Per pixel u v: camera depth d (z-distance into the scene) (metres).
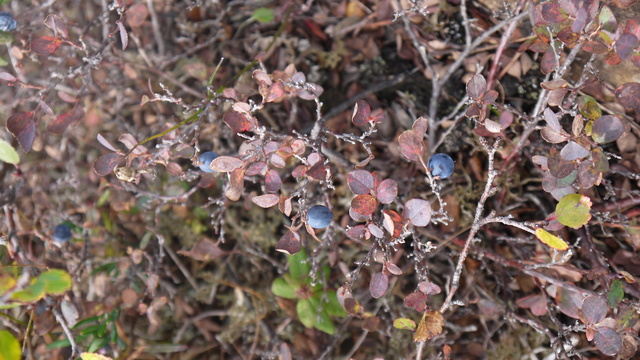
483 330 0.36
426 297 0.31
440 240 0.36
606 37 0.30
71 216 0.38
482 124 0.31
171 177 0.38
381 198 0.30
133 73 0.39
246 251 0.38
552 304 0.34
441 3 0.39
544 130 0.30
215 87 0.39
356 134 0.38
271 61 0.40
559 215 0.29
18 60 0.37
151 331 0.37
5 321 0.36
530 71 0.38
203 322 0.38
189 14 0.40
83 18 0.40
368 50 0.39
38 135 0.39
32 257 0.37
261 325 0.37
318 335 0.37
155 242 0.38
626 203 0.35
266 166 0.30
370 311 0.37
